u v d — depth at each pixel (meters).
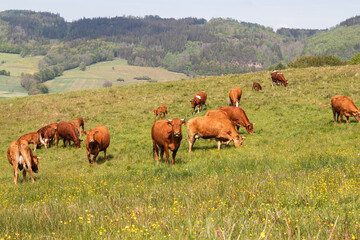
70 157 18.61
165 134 13.10
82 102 35.97
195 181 9.09
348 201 6.02
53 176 13.93
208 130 15.98
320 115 22.34
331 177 7.91
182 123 12.91
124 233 4.77
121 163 15.70
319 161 10.91
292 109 24.95
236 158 13.28
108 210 6.46
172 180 9.92
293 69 41.84
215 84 38.75
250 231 4.60
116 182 10.12
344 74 33.75
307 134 18.39
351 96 25.62
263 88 33.84
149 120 27.45
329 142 16.00
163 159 15.15
